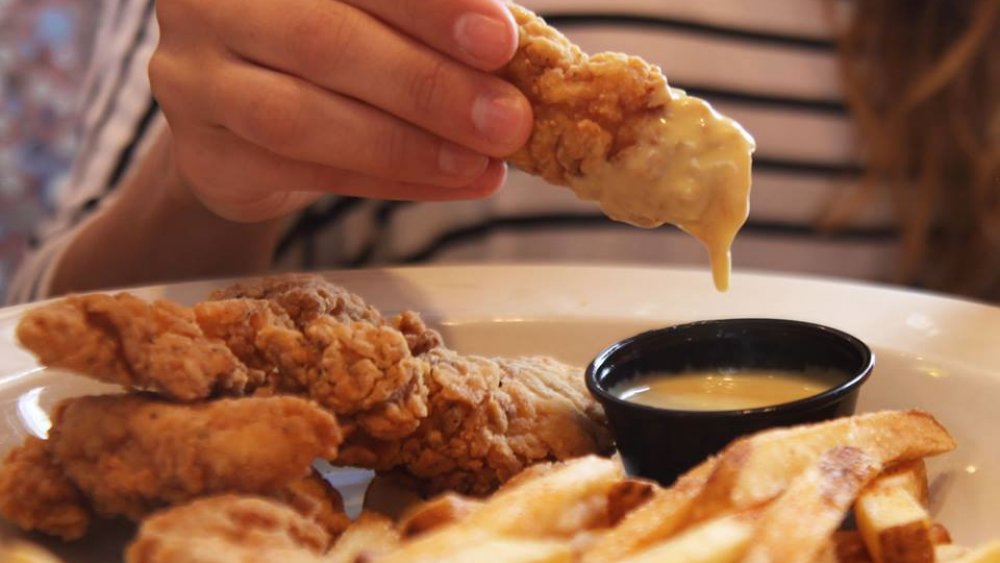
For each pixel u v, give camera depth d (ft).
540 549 1.06
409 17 1.24
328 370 1.22
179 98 1.38
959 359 1.41
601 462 1.15
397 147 1.28
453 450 1.28
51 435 1.21
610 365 1.38
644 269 1.70
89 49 3.00
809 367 1.38
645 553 1.07
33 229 3.03
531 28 1.24
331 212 2.32
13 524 1.22
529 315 1.58
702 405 1.35
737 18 2.29
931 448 1.20
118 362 1.18
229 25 1.32
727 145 1.21
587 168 1.23
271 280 1.34
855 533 1.18
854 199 2.27
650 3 2.26
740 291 1.61
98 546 1.23
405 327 1.33
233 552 1.05
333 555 1.15
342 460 1.26
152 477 1.16
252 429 1.15
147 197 1.84
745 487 1.11
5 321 1.50
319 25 1.27
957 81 2.19
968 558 1.11
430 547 1.07
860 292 1.59
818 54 2.31
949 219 2.28
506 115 1.22
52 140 3.04
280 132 1.30
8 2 2.95
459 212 2.30
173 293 1.57
